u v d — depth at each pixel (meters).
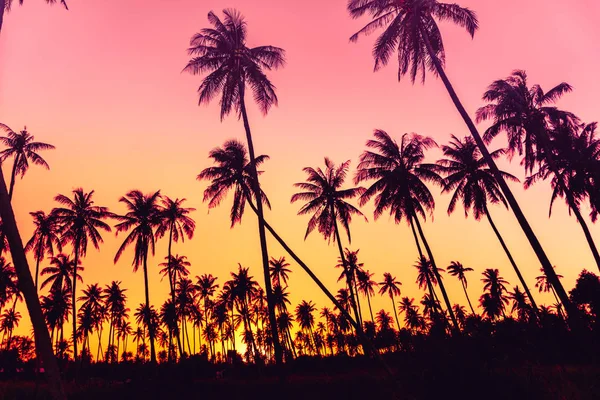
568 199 25.52
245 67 21.67
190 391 18.64
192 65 21.23
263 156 26.09
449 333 7.91
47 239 37.59
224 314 73.88
